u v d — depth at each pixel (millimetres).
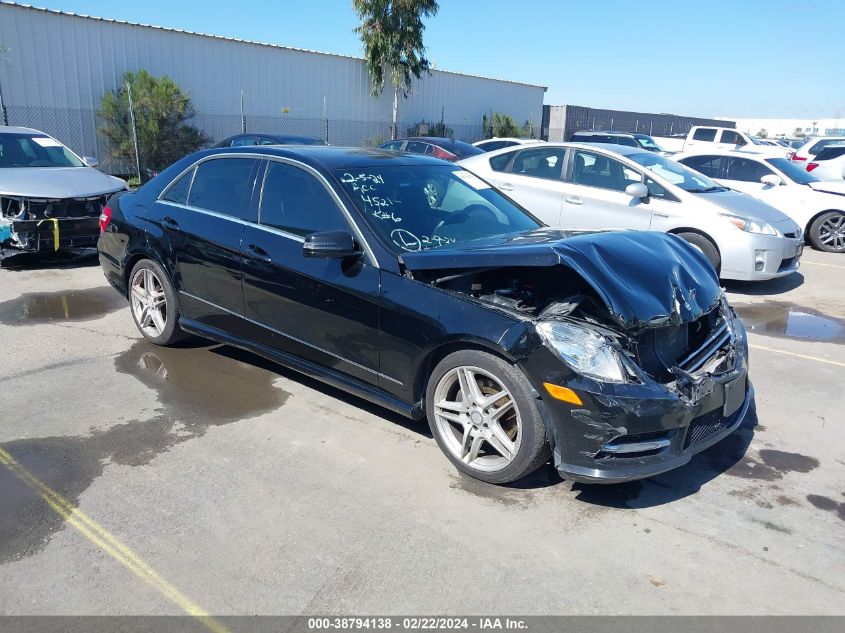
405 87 26531
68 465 3549
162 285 5035
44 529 3002
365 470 3553
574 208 7977
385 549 2904
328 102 24828
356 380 3922
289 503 3234
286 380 4742
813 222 10727
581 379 3010
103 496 3270
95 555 2836
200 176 4840
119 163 18875
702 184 8125
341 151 4559
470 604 2588
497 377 3234
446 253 3461
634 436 3033
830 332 6281
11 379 4664
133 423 4043
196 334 4891
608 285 3207
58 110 17875
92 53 18312
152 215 5031
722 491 3426
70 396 4402
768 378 5027
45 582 2668
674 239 4090
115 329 5812
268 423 4074
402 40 25312
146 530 3008
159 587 2652
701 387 3223
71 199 7742
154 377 4742
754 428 4156
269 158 4422
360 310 3727
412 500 3281
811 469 3660
